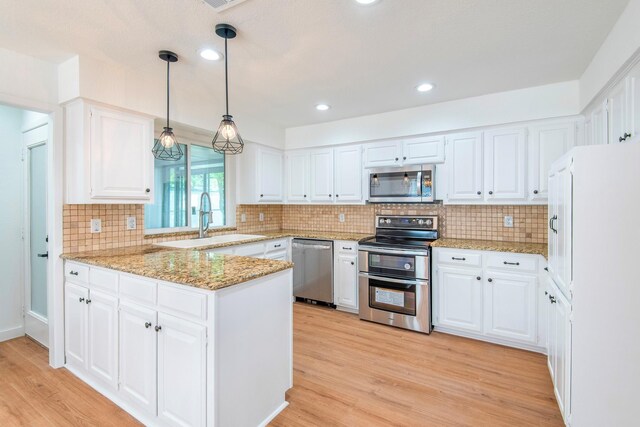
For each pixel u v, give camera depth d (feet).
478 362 8.30
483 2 5.47
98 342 6.78
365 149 12.51
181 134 11.40
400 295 10.52
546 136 9.36
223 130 6.52
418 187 11.15
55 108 7.71
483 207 11.11
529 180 9.61
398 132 11.63
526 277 8.85
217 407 4.91
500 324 9.23
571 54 7.36
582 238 5.08
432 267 10.29
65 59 7.50
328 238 12.48
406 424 5.97
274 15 5.82
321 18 5.92
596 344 5.06
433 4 5.51
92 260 6.88
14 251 9.64
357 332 10.28
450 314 9.98
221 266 6.14
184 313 5.18
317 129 13.58
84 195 7.54
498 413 6.26
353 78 8.77
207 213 11.66
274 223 15.34
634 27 5.32
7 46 6.88
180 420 5.26
